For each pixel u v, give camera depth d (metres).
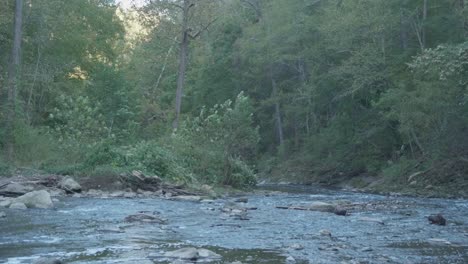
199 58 51.06
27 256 7.51
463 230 11.32
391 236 10.27
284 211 14.73
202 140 24.12
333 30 35.69
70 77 34.38
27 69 27.67
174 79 46.47
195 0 31.59
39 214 12.09
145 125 32.59
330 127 40.81
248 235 9.95
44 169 20.12
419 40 32.22
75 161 21.44
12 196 15.34
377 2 33.25
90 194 17.22
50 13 30.64
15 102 22.73
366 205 17.42
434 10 33.09
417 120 28.17
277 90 48.88
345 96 38.00
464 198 23.83
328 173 38.88
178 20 32.25
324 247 8.76
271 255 7.96
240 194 22.41
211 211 13.97
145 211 13.30
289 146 47.50
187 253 7.56
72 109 25.08
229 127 24.09
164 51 40.22
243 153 30.39
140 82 43.38
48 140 23.02
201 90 52.00
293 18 44.62
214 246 8.66
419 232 10.90
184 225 11.16
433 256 8.21
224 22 49.50
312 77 42.03
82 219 11.44
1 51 28.86
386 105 30.61
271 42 45.81
